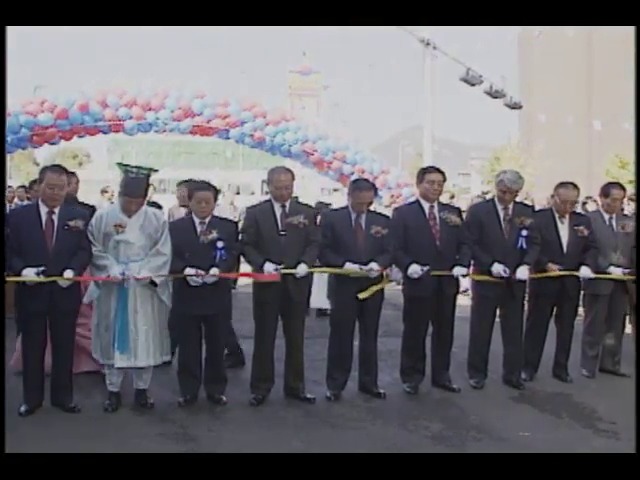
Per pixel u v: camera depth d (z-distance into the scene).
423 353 5.33
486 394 5.34
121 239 4.66
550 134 26.38
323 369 6.15
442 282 5.28
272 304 4.96
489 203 5.43
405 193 11.19
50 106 10.05
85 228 4.67
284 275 4.98
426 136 15.02
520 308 5.48
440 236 5.23
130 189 4.62
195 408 4.91
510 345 5.51
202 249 4.81
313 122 11.77
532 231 5.46
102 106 10.36
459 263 5.32
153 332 4.77
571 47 25.89
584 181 25.66
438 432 4.48
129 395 5.22
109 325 4.74
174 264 4.78
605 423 4.68
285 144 11.18
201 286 4.81
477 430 4.53
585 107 25.75
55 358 4.73
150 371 4.91
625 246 5.80
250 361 6.45
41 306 4.60
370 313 5.16
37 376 4.71
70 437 4.29
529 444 4.27
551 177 26.06
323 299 8.52
